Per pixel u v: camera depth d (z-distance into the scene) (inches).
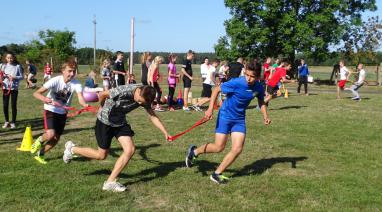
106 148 241.3
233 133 244.4
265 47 1476.4
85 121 466.6
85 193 221.3
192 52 579.5
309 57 1437.0
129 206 206.2
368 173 272.1
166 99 661.3
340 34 1438.2
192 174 262.5
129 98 226.8
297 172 273.4
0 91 858.1
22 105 619.5
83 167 270.2
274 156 315.9
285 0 1437.0
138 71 1985.7
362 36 1550.2
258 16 1461.6
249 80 235.6
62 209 199.5
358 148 346.9
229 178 256.7
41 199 211.9
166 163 287.4
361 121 493.7
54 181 240.8
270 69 779.4
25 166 271.0
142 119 490.9
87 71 1993.1
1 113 525.0
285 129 430.9
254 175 264.1
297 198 223.9
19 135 379.6
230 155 243.1
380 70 1396.4
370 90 1151.6
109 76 677.9
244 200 218.8
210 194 226.5
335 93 980.6
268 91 603.2
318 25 1435.8
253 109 605.6
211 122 471.8
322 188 240.2
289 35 1414.9
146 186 237.3
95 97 654.5
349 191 235.6
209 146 260.2
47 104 272.2
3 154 302.2
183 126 441.1
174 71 589.3
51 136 273.7
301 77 926.4
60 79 268.7
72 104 650.8
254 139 378.3
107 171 264.2
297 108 628.1
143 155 309.0
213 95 244.2
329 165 291.9
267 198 223.0
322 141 372.8
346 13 1501.0
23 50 2273.6
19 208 199.8
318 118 515.2
